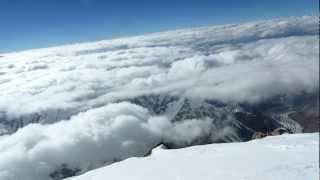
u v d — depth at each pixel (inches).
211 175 869.2
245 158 1015.6
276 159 954.7
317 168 789.2
